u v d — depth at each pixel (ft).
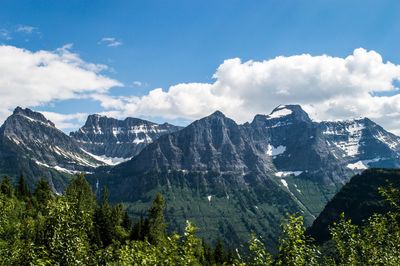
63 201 99.71
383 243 104.01
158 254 88.43
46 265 90.12
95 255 101.50
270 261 88.17
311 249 92.63
